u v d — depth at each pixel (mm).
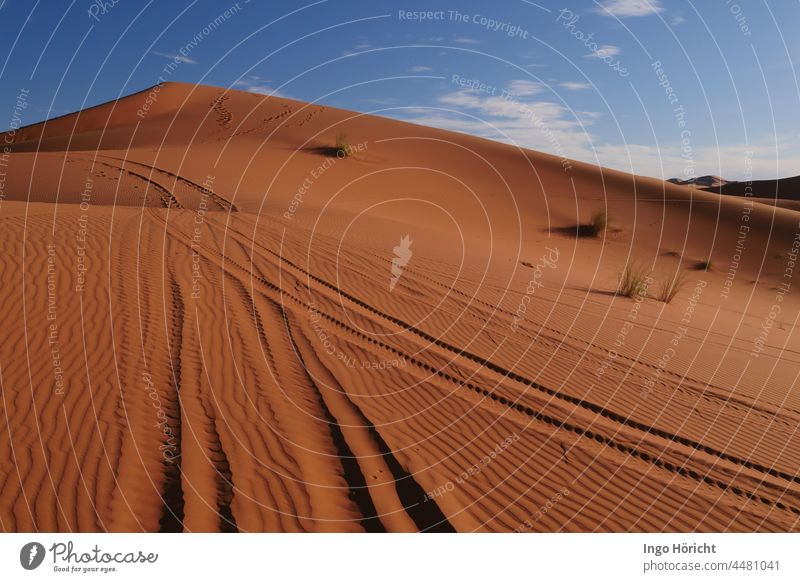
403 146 38844
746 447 5863
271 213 16281
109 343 6012
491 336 8242
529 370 7199
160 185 22469
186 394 5340
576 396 6602
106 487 4043
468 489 4621
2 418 4645
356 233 14445
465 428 5574
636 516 4535
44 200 19328
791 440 6148
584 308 11031
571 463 5195
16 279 7086
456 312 9070
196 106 58438
